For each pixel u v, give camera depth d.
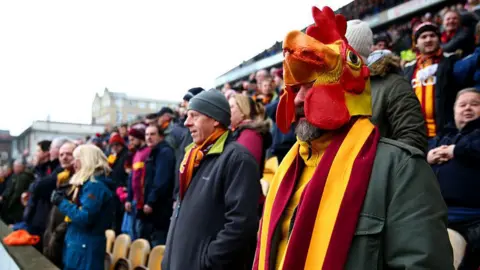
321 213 1.13
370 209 1.10
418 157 1.12
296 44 1.20
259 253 1.33
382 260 1.09
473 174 2.31
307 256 1.11
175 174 3.95
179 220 2.17
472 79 3.12
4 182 9.62
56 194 3.32
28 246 4.29
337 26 1.34
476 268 2.15
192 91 4.37
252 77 6.43
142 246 3.40
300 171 1.34
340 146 1.19
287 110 1.32
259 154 2.93
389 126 1.93
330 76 1.20
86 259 3.22
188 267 2.04
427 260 1.02
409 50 4.93
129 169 5.33
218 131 2.32
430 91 3.20
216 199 2.13
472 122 2.51
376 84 1.97
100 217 3.31
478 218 2.25
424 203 1.07
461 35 4.00
